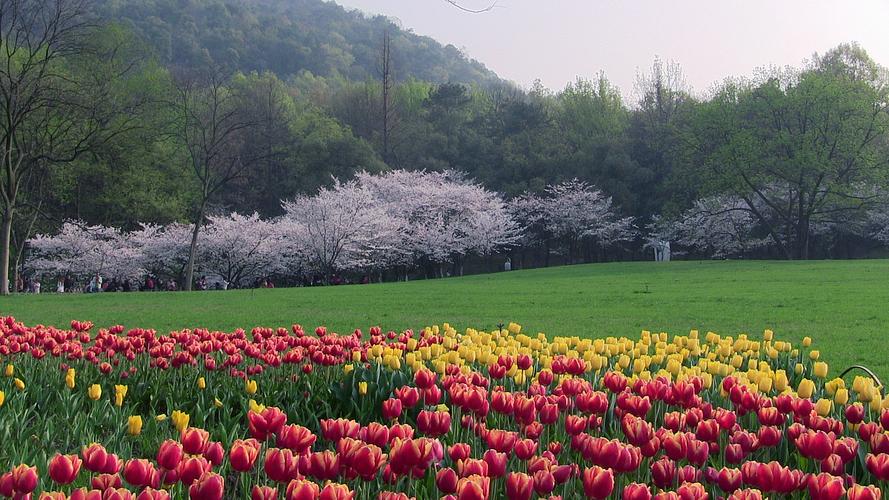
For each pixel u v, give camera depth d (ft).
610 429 22.11
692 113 234.99
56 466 13.11
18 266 188.55
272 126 264.93
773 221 229.66
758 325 64.49
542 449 20.54
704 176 207.31
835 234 235.20
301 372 30.19
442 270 253.44
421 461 14.58
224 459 20.94
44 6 135.33
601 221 257.34
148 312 85.66
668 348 32.04
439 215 232.12
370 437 16.14
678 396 21.35
